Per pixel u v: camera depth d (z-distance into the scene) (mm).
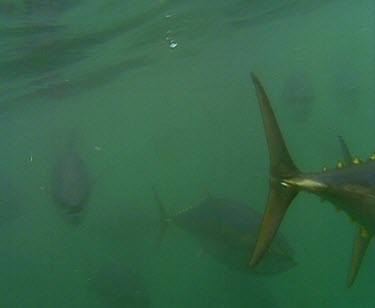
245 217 7367
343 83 14562
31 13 11219
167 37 18953
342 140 4066
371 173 3090
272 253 6750
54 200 8867
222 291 14242
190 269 21016
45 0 10562
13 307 28844
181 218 8438
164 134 16406
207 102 54469
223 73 38938
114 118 46844
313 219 22156
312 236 20234
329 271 16422
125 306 9516
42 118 31141
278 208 3260
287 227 21734
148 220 14891
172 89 38469
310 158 23141
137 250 16906
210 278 16812
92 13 12555
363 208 3070
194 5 15273
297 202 21766
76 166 8984
